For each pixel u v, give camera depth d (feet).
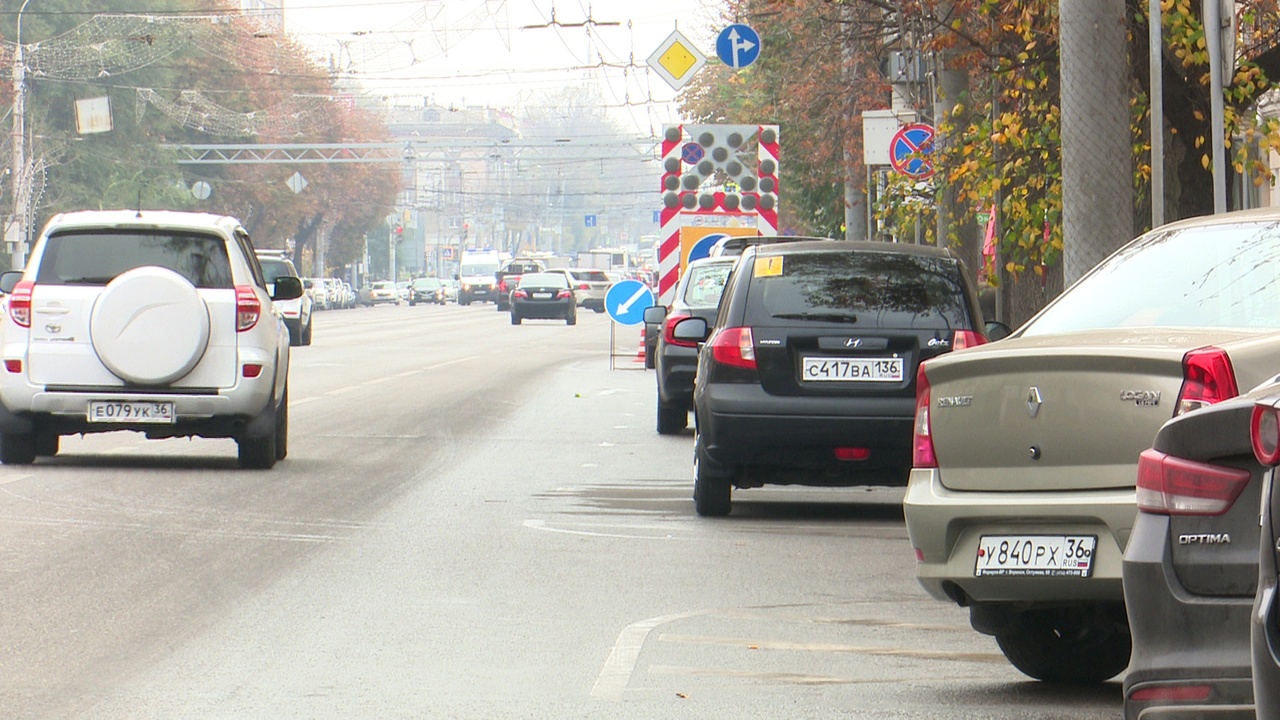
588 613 52.95
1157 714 29.66
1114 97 82.99
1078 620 44.11
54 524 69.46
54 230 90.48
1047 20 96.17
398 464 96.27
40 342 89.10
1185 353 39.14
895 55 197.26
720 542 68.49
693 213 194.29
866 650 48.06
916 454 44.06
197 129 511.81
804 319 72.79
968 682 44.19
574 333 331.36
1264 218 44.37
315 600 54.39
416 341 288.30
